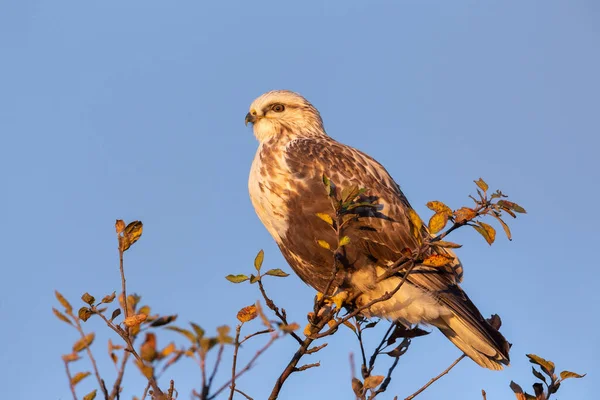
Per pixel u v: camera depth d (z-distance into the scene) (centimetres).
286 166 1210
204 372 562
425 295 1168
